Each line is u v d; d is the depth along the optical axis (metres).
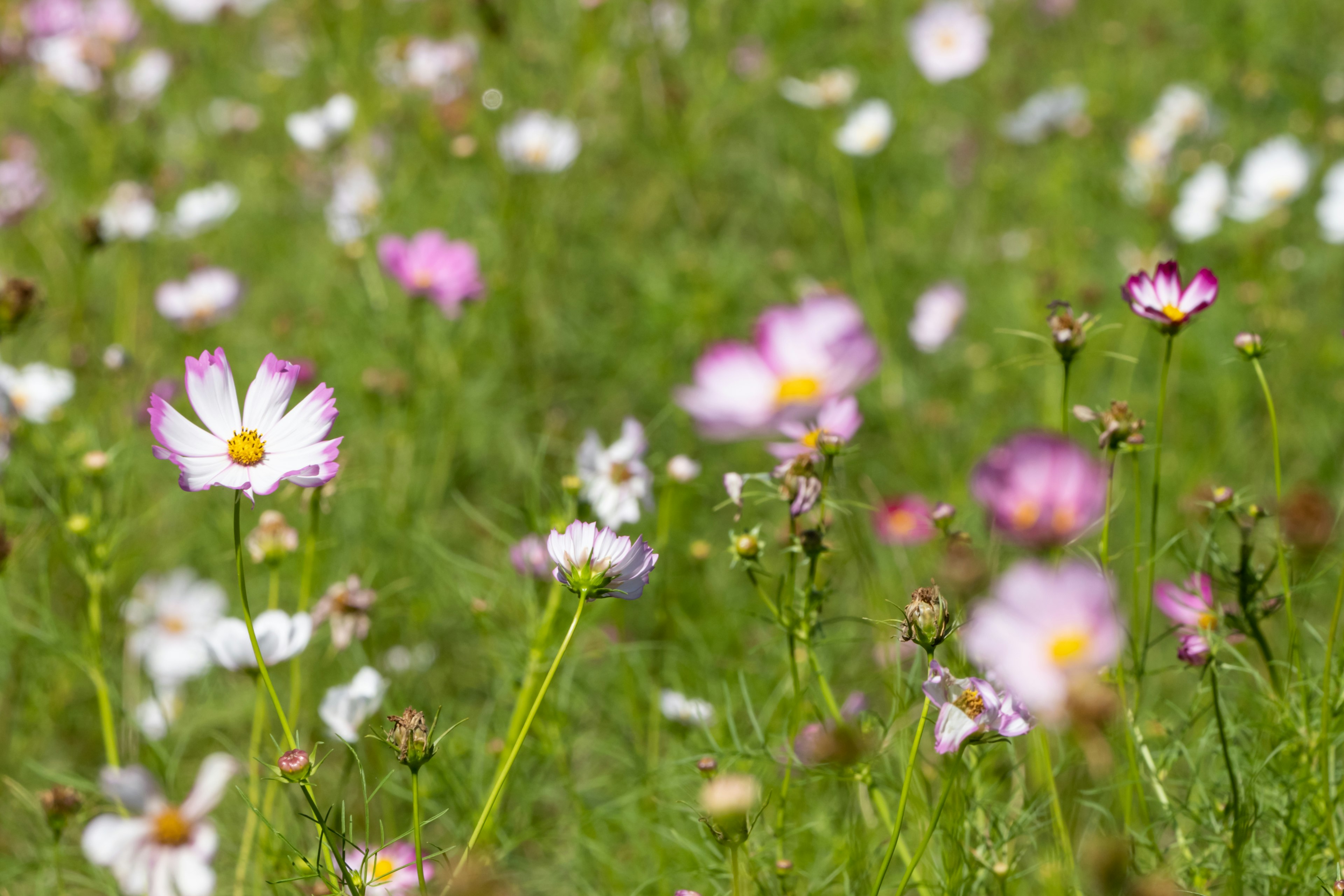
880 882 2.01
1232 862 2.06
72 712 2.31
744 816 1.99
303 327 2.62
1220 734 2.08
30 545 2.23
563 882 2.20
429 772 2.20
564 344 2.68
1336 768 2.11
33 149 3.08
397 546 2.37
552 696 2.22
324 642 2.29
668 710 2.23
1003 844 2.08
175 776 2.23
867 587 2.21
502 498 2.47
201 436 2.01
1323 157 3.07
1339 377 2.54
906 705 2.10
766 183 3.09
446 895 2.02
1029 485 2.01
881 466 2.53
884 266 2.93
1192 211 2.77
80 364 2.41
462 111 2.88
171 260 2.92
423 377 2.49
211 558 2.38
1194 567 2.11
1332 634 2.06
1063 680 1.95
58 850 2.14
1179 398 2.53
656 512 2.33
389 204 2.71
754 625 2.35
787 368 2.09
